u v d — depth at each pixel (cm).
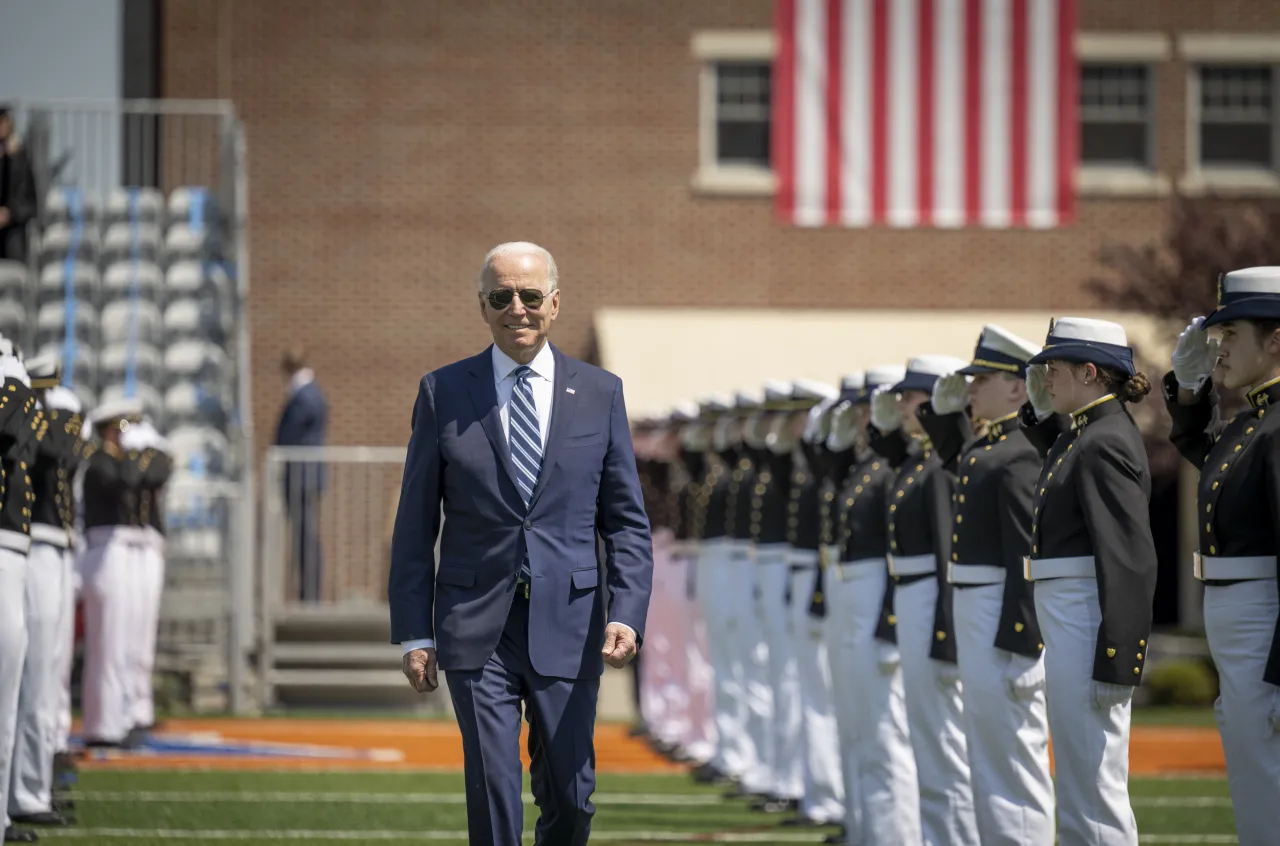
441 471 1456
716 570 2950
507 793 1380
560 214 5219
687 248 5241
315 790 2659
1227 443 1367
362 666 4250
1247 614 1334
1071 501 1470
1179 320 4566
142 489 3231
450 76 5200
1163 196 5238
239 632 4084
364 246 5169
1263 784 1330
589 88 5231
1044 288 5259
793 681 2616
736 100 5284
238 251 4581
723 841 2212
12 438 1859
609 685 4375
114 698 3164
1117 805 1459
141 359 4500
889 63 4897
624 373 4831
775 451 2483
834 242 5266
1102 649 1424
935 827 1788
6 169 4153
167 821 2306
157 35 5178
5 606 1866
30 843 2091
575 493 1443
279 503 4231
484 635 1409
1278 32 5234
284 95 5156
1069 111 4884
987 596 1645
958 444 1777
